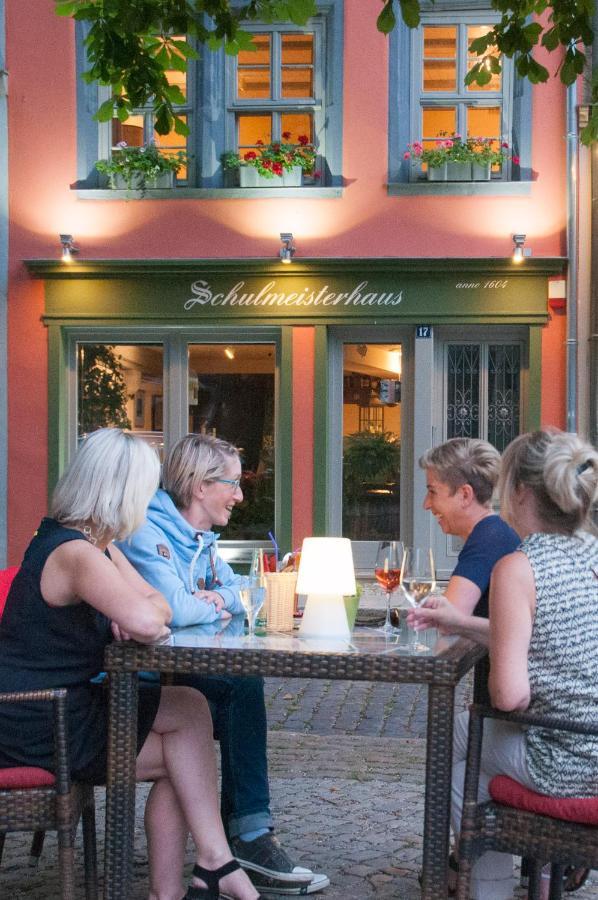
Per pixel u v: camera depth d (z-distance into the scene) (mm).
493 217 12242
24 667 3221
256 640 3371
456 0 12195
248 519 12625
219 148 12531
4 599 3920
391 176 12344
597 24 11812
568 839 2906
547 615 2969
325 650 3123
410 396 12484
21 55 12547
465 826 2998
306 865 4105
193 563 4160
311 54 12469
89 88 12539
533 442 3143
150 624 3111
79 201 12555
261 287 12336
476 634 3475
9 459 12602
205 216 12461
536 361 12195
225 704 3891
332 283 12281
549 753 2957
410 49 12359
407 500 12531
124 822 3176
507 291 12164
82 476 3275
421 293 12227
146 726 3309
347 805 4883
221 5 6047
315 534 12398
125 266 12352
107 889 3180
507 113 12375
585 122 11969
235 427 12680
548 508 3105
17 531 12594
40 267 12438
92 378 12773
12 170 12586
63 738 3072
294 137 12516
